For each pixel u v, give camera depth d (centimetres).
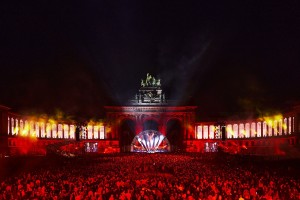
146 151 13812
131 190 3734
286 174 5619
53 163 7769
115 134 14950
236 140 13962
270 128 12431
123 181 4603
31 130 12825
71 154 10106
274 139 11912
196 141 14762
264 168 6519
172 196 3425
